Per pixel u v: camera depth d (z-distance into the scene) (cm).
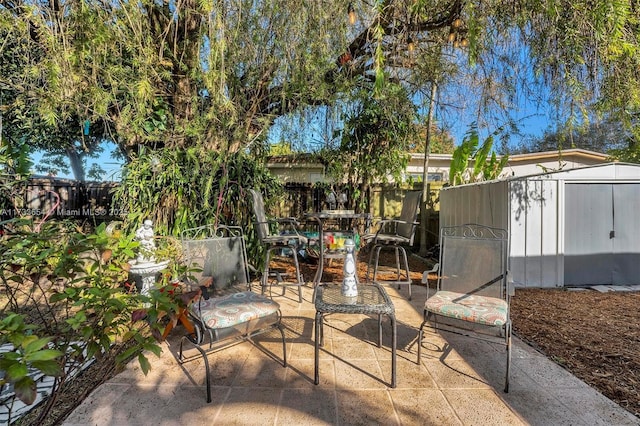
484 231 474
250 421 169
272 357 238
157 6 328
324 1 298
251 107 405
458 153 594
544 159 898
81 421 168
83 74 264
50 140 538
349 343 262
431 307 224
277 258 604
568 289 432
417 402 185
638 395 193
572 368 224
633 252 451
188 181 396
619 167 444
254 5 308
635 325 302
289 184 661
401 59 394
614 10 222
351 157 608
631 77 268
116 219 423
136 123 360
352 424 167
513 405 183
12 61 298
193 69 342
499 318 201
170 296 172
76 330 147
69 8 238
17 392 97
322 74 373
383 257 641
